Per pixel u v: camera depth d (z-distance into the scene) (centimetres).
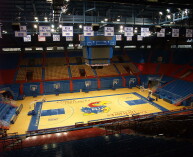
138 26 3475
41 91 3897
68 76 4278
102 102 3322
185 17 2572
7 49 4584
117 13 3083
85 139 1348
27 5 2486
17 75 4031
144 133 1428
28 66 4378
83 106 3119
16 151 1166
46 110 2948
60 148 1159
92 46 2477
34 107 3042
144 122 1925
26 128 2295
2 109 2744
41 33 2227
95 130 1759
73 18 2639
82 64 4716
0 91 3284
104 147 1102
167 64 4662
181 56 4559
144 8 2788
